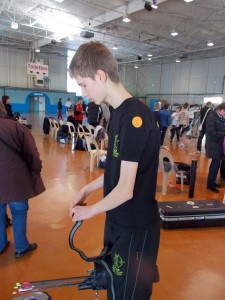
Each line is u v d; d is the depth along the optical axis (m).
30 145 1.84
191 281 1.84
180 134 8.98
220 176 4.46
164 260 2.08
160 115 6.65
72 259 2.05
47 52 18.69
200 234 2.55
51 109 19.64
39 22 11.55
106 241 0.92
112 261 0.88
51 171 4.47
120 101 0.81
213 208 2.72
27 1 9.26
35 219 2.69
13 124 1.76
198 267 2.01
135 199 0.82
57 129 8.08
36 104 19.31
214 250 2.27
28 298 0.93
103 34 13.02
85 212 0.80
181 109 9.46
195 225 2.67
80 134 6.33
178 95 19.05
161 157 3.50
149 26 11.63
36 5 9.54
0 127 1.70
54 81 19.61
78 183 3.87
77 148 6.39
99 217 2.77
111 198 0.76
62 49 18.44
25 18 11.46
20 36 15.34
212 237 2.50
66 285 0.91
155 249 0.90
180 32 12.23
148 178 0.83
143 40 14.15
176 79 19.06
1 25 12.98
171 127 8.65
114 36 13.26
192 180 3.46
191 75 18.05
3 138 1.71
